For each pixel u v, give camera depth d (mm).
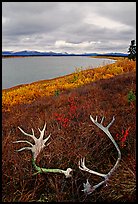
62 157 5254
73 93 11625
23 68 64125
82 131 6117
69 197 4574
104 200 4457
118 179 4605
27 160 5121
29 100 15758
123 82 11445
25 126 7715
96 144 5562
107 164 5156
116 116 6902
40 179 4723
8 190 4598
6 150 5188
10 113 10742
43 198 4492
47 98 13039
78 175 4945
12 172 4867
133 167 4680
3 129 7438
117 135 5605
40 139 4613
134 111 6941
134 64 21844
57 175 4812
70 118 7289
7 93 17703
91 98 9633
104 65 23906
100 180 4828
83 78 20641
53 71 51781
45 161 5133
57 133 6230
